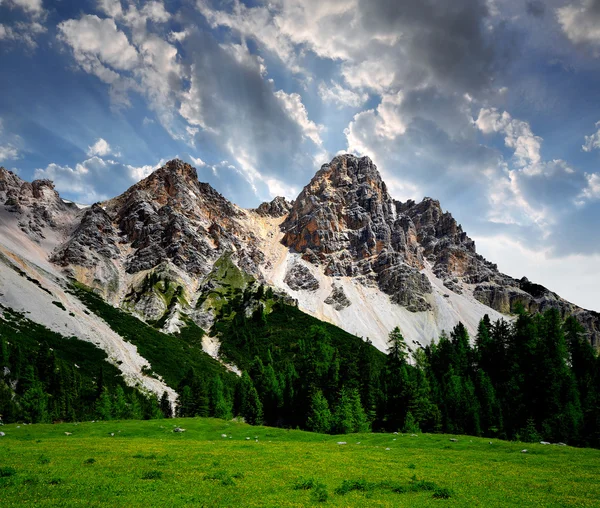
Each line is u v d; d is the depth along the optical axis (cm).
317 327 18738
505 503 2389
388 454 4719
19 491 2336
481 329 14000
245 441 6231
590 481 3161
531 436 7825
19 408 10869
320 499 2358
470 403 9494
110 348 18050
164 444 5216
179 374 18212
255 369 16150
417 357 13925
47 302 19338
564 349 10381
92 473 2914
